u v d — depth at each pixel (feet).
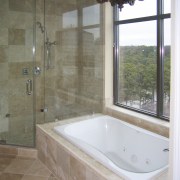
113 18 11.89
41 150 9.80
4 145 10.65
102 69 11.91
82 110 11.75
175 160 3.23
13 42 11.75
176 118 3.16
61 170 8.29
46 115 11.14
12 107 11.68
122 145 9.94
